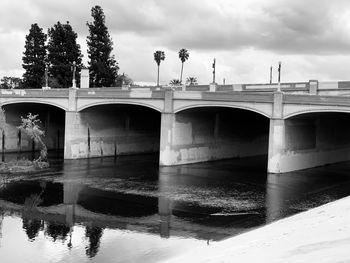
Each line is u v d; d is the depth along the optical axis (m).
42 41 95.62
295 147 55.25
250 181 50.19
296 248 16.36
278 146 52.00
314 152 59.81
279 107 51.09
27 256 27.20
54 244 29.23
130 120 74.62
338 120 65.31
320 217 22.83
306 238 17.92
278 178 51.31
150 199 41.19
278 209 37.62
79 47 94.31
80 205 39.03
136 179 50.97
